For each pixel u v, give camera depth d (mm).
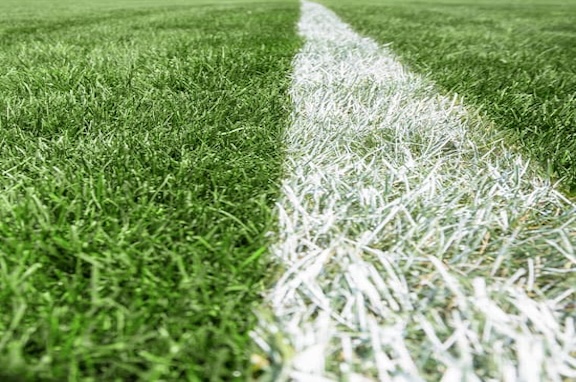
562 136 178
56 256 101
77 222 112
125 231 110
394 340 85
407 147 174
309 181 141
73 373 73
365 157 159
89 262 100
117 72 260
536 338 85
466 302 91
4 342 77
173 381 77
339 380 79
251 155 156
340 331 90
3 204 116
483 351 84
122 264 101
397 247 110
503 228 121
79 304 89
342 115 206
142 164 146
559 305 96
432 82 262
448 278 95
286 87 246
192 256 104
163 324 86
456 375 78
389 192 139
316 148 169
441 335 89
